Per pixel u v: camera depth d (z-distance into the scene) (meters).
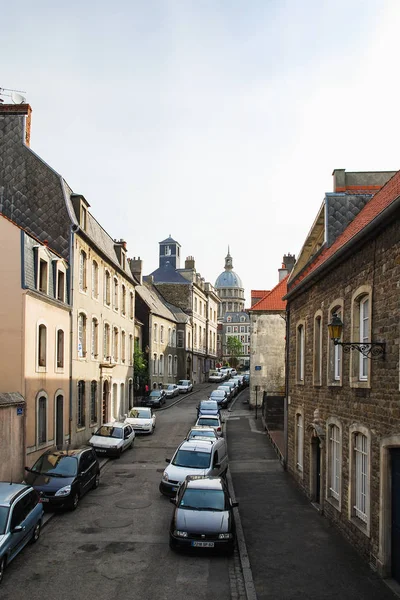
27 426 18.75
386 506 10.49
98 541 13.05
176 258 78.00
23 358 18.55
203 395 54.22
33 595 10.04
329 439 14.91
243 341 148.88
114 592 10.25
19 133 25.75
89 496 17.34
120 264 35.50
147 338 49.31
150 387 49.25
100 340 29.75
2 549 10.30
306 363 17.84
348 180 20.34
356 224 15.98
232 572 11.35
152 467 22.17
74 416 24.66
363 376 12.30
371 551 11.18
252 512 15.77
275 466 22.84
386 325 10.49
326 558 11.88
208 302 77.62
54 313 21.98
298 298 19.47
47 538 13.21
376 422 10.96
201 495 13.25
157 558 12.05
